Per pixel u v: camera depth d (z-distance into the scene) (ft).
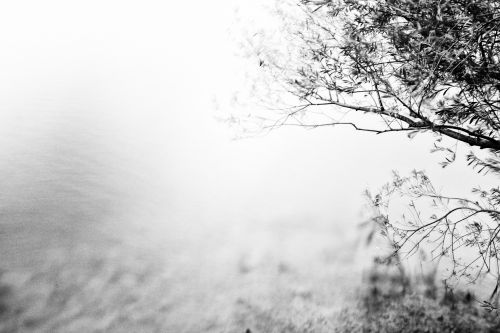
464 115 7.50
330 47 9.23
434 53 7.11
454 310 10.25
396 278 11.44
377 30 8.37
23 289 10.95
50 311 10.55
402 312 10.48
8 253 11.88
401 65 7.79
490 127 7.51
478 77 7.11
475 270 11.19
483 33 6.91
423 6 6.98
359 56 8.34
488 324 9.72
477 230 9.62
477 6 6.68
